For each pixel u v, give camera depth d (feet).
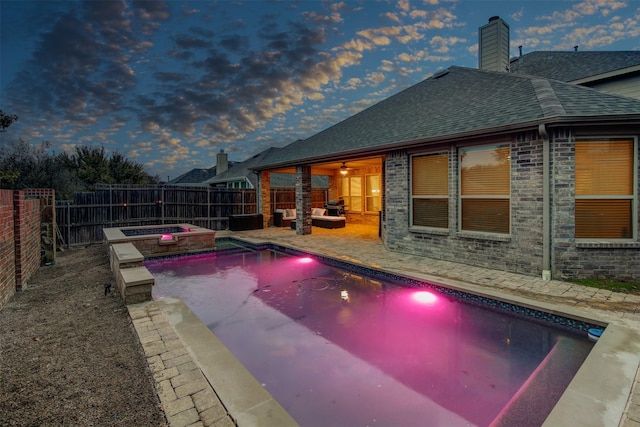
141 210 41.04
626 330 11.98
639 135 18.51
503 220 21.67
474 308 16.92
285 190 59.88
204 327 12.78
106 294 17.25
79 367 9.81
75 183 59.11
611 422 7.34
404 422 8.66
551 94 20.84
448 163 24.23
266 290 20.89
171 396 8.31
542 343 13.08
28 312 14.56
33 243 22.17
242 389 8.64
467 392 9.94
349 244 33.17
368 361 11.98
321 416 8.98
